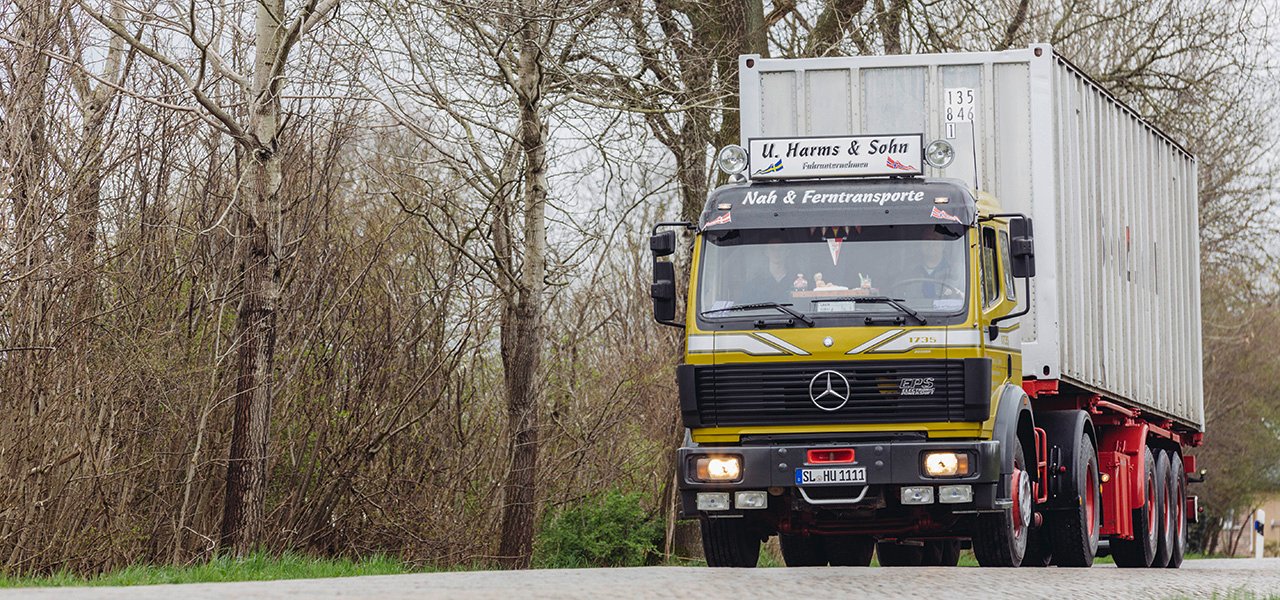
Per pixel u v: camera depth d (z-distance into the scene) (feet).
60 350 100.68
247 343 105.29
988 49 155.53
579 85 122.93
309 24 105.19
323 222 128.88
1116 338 106.11
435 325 133.08
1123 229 110.42
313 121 123.44
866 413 78.43
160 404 111.55
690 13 148.05
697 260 81.25
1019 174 93.20
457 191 138.92
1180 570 96.02
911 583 61.52
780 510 83.92
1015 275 80.53
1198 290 134.10
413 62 113.19
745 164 83.71
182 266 116.57
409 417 132.36
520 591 53.21
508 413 130.72
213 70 115.44
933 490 77.30
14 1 99.19
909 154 82.07
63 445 101.09
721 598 51.39
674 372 168.76
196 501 115.44
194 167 118.11
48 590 52.70
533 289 124.06
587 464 157.69
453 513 132.46
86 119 106.22
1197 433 134.51
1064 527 94.53
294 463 123.24
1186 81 171.73
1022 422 87.66
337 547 128.06
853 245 80.02
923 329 78.28
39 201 97.40
